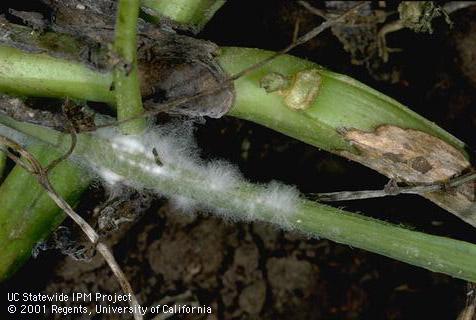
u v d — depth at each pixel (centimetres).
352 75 51
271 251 51
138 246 50
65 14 43
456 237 48
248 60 44
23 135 45
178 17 45
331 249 51
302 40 43
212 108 43
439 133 44
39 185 45
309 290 51
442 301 51
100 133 44
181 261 51
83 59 43
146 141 44
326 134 44
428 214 49
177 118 45
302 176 51
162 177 44
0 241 45
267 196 44
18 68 43
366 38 50
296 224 44
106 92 43
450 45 50
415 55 50
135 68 42
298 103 44
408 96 51
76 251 47
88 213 47
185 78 43
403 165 44
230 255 51
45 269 50
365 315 51
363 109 44
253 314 51
